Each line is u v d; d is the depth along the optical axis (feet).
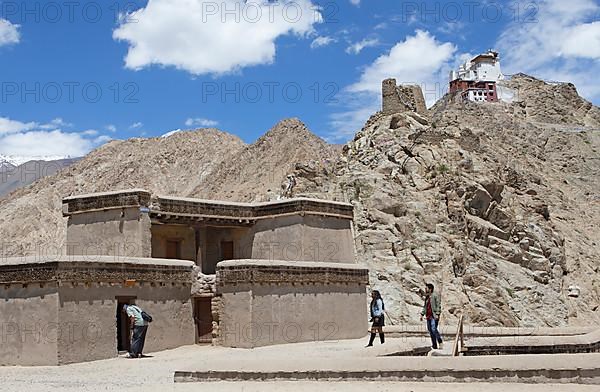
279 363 75.41
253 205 150.71
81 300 106.22
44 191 517.14
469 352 90.33
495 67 467.11
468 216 228.84
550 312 220.84
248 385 71.82
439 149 240.12
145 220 133.69
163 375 86.02
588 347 86.79
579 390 60.75
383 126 248.52
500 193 241.76
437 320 96.99
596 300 249.55
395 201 218.79
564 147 391.24
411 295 198.49
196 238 145.79
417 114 253.65
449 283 206.08
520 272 227.40
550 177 348.59
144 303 115.55
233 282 120.78
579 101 460.14
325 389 67.51
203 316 125.08
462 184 229.86
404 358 71.61
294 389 68.13
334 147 391.65
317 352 103.19
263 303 120.67
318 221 147.84
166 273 119.34
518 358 66.85
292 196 241.14
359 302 139.23
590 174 370.32
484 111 419.13
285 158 376.48
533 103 446.60
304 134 395.34
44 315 103.91
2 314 107.45
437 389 65.16
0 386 80.18
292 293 125.70
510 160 317.83
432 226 216.13
